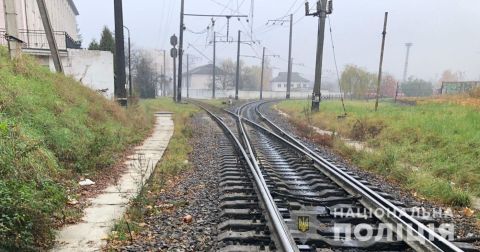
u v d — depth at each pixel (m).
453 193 7.76
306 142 15.81
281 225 5.21
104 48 34.50
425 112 18.66
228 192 7.77
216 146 14.07
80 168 8.78
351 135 17.30
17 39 12.98
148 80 55.69
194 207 6.95
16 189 5.02
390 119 17.03
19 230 4.59
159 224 6.08
